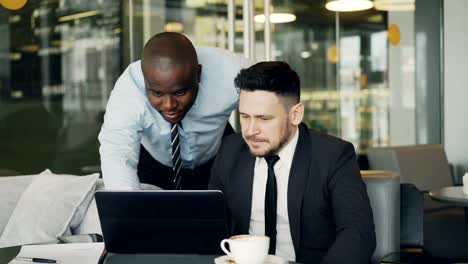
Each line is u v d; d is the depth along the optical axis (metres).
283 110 1.96
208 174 3.05
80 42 3.91
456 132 6.54
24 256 1.77
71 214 2.87
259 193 2.15
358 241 1.89
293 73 1.98
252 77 1.93
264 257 1.60
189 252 1.81
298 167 2.09
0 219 3.00
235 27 4.50
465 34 6.42
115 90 2.62
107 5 4.00
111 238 1.81
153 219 1.76
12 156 3.74
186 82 2.21
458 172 6.52
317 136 2.16
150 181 3.02
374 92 5.78
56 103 3.86
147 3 4.15
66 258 1.75
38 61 3.78
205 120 2.81
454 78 6.53
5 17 3.67
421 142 6.36
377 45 5.79
